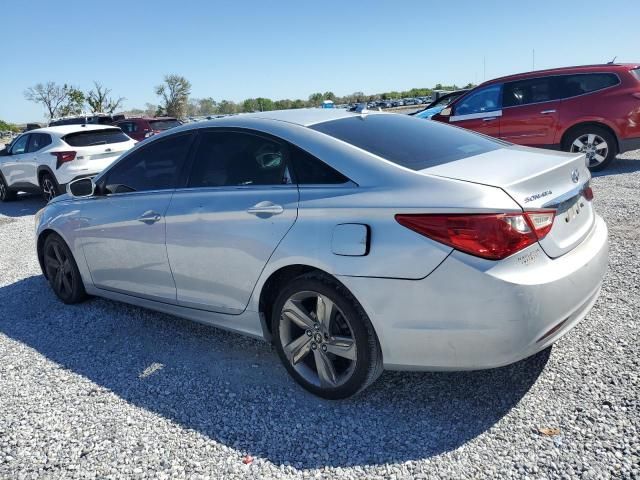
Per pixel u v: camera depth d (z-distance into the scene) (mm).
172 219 3600
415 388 3066
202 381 3344
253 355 3637
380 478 2395
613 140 8500
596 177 8188
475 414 2770
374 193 2727
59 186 10102
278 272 3105
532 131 9055
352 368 2828
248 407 3023
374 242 2633
